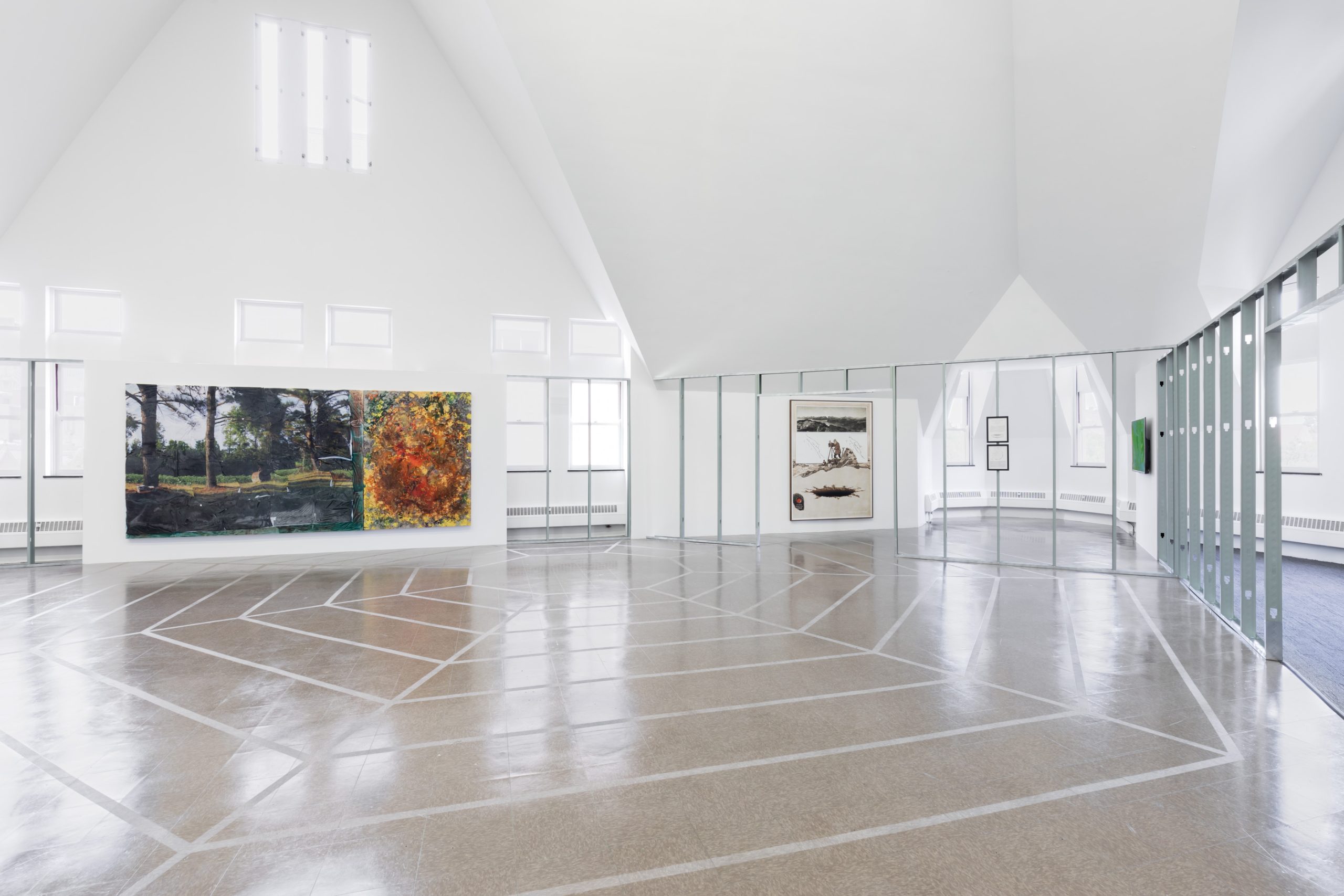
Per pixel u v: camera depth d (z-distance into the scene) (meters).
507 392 13.05
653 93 9.40
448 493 12.23
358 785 3.49
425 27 12.64
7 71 8.50
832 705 4.61
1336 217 9.27
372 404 11.77
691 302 12.26
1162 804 3.28
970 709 4.53
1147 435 11.11
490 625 6.80
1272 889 2.63
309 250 11.95
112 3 9.46
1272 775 3.57
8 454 10.88
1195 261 10.32
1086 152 10.01
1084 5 8.41
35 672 5.34
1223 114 8.34
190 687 5.00
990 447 10.55
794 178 10.59
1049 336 13.48
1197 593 8.15
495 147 13.04
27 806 3.29
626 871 2.75
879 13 8.84
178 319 11.27
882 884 2.66
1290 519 10.75
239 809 3.26
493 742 4.03
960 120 10.20
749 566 10.35
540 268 13.29
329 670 5.40
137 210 11.10
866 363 14.27
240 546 11.14
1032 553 11.61
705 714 4.46
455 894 2.60
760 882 2.67
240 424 11.05
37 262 10.66
